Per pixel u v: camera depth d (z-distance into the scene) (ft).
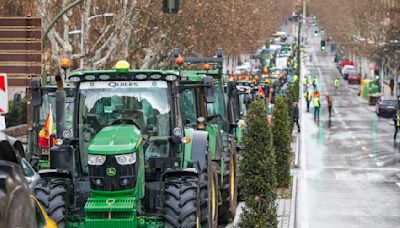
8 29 240.12
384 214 156.87
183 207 86.63
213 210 104.99
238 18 503.20
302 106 573.74
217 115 136.67
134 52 321.11
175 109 93.25
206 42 398.21
